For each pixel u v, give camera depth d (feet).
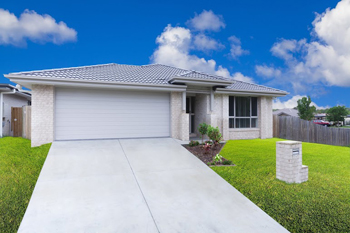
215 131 36.60
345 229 14.43
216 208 16.72
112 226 13.76
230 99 50.42
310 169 27.32
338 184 22.00
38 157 29.09
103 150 31.24
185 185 20.88
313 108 96.27
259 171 25.72
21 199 18.29
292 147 22.15
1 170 24.64
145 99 41.14
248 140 49.42
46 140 34.94
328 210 16.85
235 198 18.54
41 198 17.12
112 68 50.85
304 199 18.63
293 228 14.52
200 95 49.19
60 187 19.19
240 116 51.57
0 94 48.26
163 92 42.45
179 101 42.73
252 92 49.80
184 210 16.21
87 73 40.40
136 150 32.09
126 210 15.80
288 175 22.13
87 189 19.01
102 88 37.86
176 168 25.52
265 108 53.83
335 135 47.39
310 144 48.44
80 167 24.29
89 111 37.68
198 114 50.19
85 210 15.55
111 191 18.81
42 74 34.86
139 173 23.39
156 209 16.15
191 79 40.81
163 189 19.76
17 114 51.06
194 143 38.11
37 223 13.80
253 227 14.37
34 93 34.35
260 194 19.56
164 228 13.80
